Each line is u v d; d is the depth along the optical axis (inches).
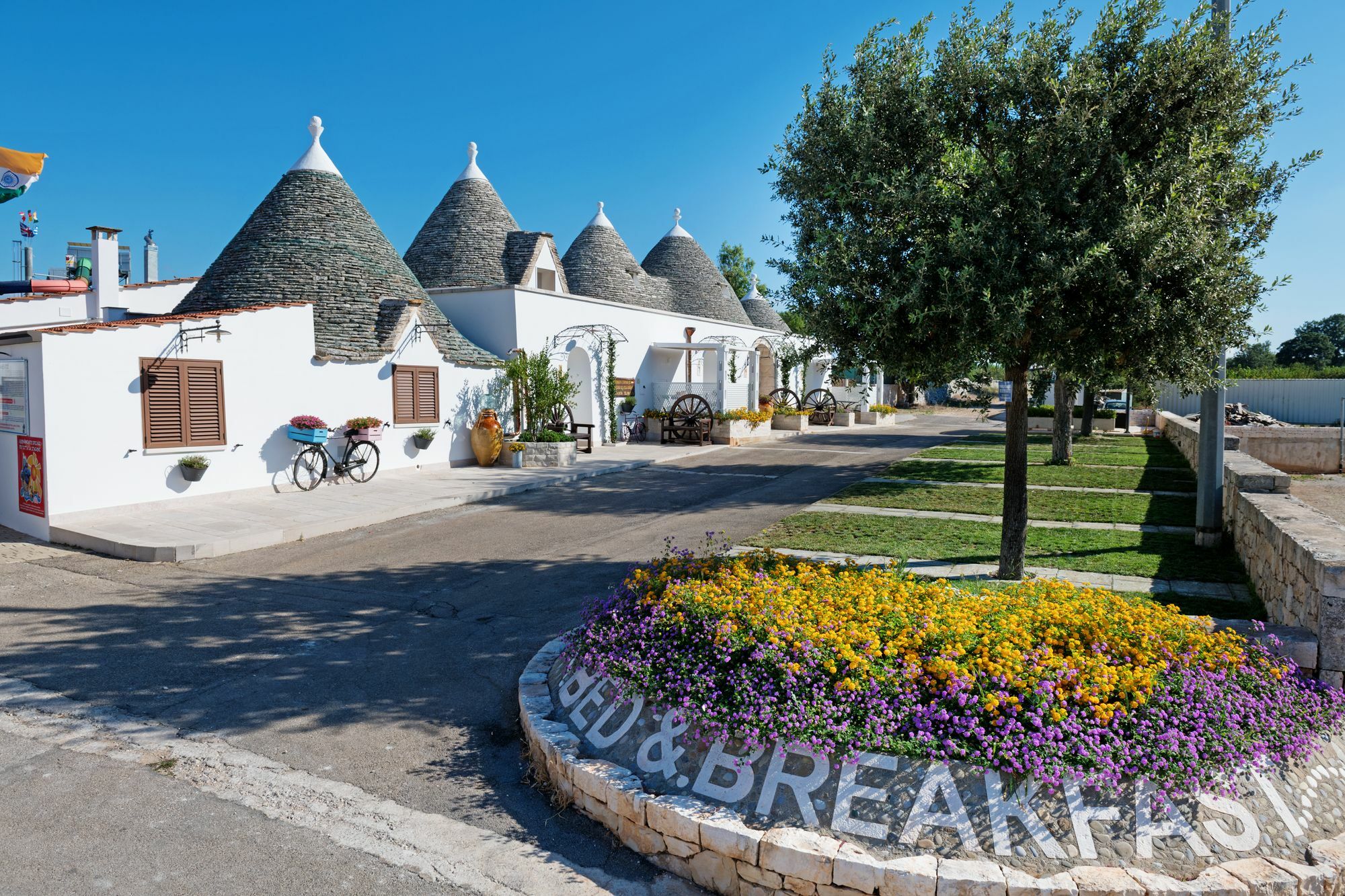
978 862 140.8
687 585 227.1
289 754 199.8
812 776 157.1
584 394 916.0
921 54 288.7
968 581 328.8
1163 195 248.8
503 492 590.9
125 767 190.7
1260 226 271.7
